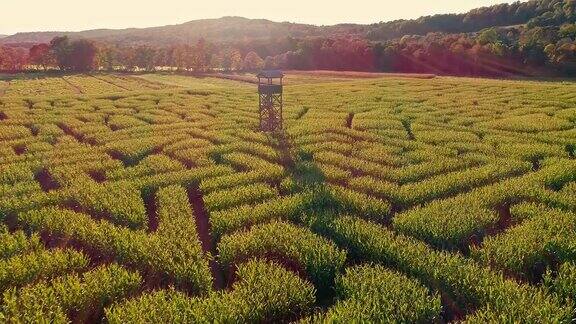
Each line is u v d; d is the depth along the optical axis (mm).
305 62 142000
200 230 22188
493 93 63438
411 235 19984
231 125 44750
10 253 18516
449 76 102812
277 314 14484
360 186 26000
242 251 18281
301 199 23516
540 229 19016
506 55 102688
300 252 18062
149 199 26047
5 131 41781
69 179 28094
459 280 15344
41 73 129500
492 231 20875
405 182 27609
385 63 125750
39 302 14625
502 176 27766
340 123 44938
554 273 16906
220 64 151125
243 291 15039
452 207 22047
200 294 15719
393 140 37406
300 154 34062
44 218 21500
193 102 60750
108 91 83938
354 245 18859
